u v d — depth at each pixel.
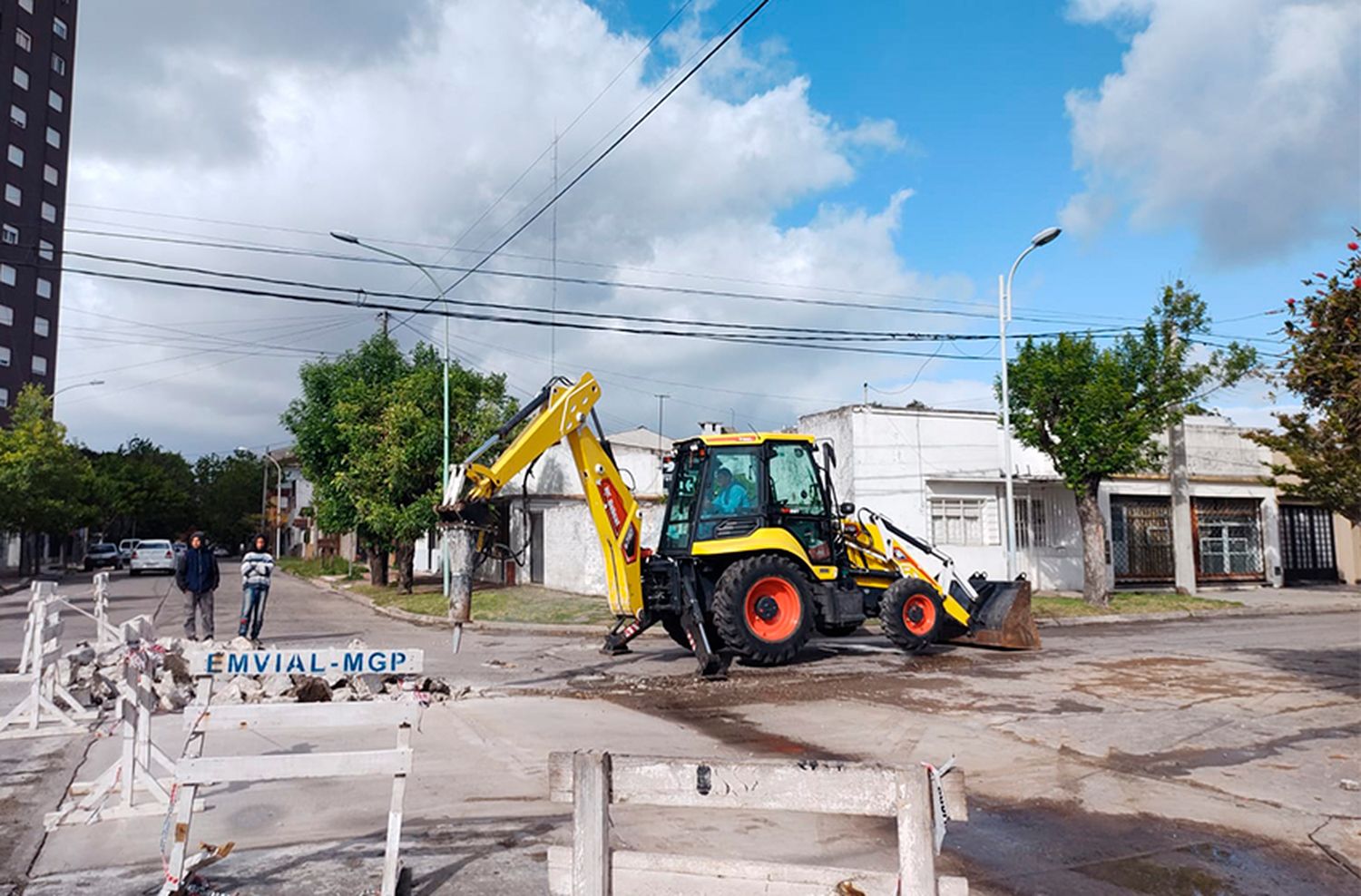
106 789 5.83
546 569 25.98
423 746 7.62
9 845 5.26
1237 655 13.10
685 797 2.87
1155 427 19.48
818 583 12.55
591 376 12.35
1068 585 23.98
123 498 58.81
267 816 5.72
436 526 25.00
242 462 87.25
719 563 12.37
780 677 11.31
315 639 16.27
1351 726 8.41
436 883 4.56
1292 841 5.46
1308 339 7.32
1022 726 8.44
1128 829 5.66
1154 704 9.43
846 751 7.55
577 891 2.88
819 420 23.06
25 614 21.14
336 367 28.11
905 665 12.25
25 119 56.38
